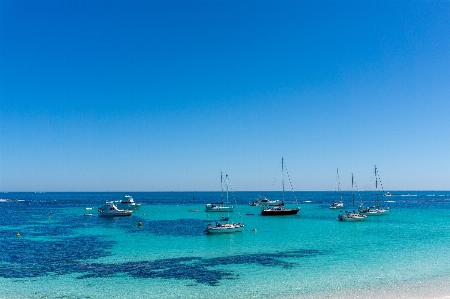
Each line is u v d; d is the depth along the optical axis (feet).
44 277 104.27
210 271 109.60
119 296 87.51
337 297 85.35
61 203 572.92
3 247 152.46
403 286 92.99
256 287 93.45
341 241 163.22
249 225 234.79
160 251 141.59
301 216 307.37
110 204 315.99
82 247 151.64
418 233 189.67
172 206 490.08
